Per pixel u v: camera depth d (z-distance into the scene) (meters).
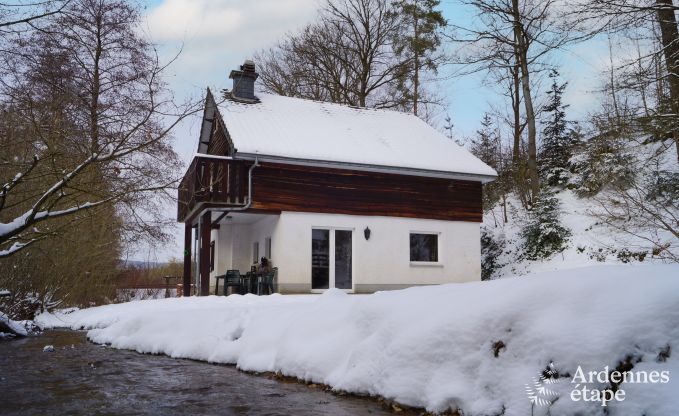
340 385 4.77
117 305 14.18
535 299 3.64
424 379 4.04
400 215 17.53
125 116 7.39
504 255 21.75
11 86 7.18
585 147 17.47
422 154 18.41
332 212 16.56
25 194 8.51
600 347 3.05
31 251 12.52
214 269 20.45
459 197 18.61
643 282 3.25
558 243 19.55
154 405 4.48
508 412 3.32
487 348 3.72
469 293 4.36
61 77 7.80
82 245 13.76
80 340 9.77
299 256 15.95
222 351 6.82
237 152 15.02
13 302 12.62
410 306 4.75
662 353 2.88
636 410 2.77
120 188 7.58
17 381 5.63
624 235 17.16
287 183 16.08
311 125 18.70
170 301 12.41
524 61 23.00
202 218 16.05
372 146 18.03
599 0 11.05
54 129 7.35
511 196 27.11
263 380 5.59
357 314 5.30
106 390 5.12
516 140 27.41
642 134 11.95
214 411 4.25
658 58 11.16
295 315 6.43
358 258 16.73
